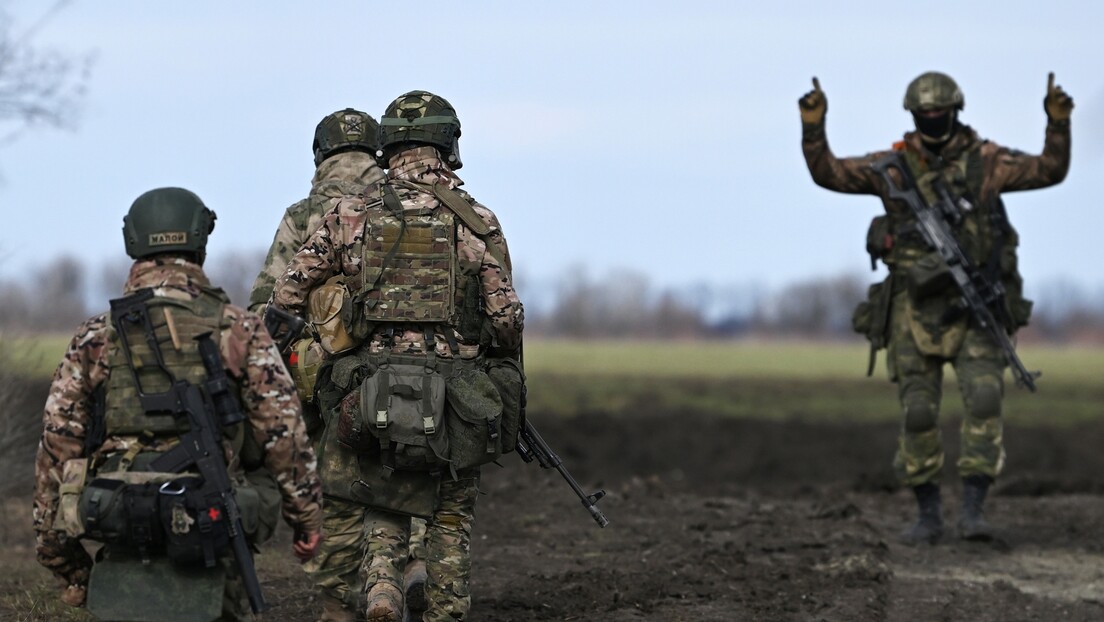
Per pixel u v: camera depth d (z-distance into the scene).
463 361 16.89
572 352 171.75
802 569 23.92
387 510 16.84
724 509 31.52
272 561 24.05
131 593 12.95
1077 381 102.38
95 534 12.89
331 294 16.98
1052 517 31.73
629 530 28.00
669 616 20.66
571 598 21.41
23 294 35.25
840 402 79.50
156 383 13.23
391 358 16.67
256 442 13.60
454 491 17.38
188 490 12.84
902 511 32.97
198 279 13.66
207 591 12.97
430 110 17.34
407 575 18.22
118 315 13.37
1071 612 22.42
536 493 32.44
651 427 59.16
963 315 27.42
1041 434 59.62
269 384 13.43
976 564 26.16
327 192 19.34
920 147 27.59
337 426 16.73
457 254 16.83
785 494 38.03
